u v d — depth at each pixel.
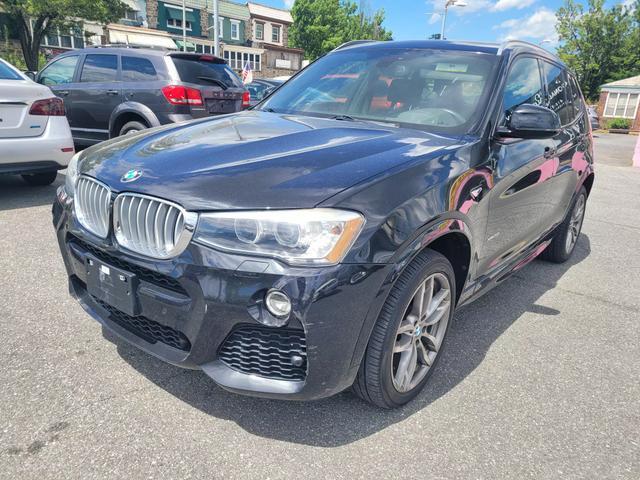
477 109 2.89
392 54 3.51
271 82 15.12
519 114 2.77
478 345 3.15
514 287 4.21
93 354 2.70
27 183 6.39
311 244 1.85
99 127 7.55
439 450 2.17
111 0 27.09
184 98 6.96
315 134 2.64
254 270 1.86
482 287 3.00
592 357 3.10
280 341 1.96
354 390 2.30
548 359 3.04
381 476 2.01
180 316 2.01
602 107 39.53
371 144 2.46
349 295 1.89
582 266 4.91
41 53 31.84
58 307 3.19
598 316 3.73
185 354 2.08
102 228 2.28
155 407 2.32
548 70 3.94
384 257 1.96
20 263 3.86
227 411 2.33
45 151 5.30
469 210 2.47
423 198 2.16
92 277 2.35
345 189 1.97
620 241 5.94
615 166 14.09
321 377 1.96
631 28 43.16
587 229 6.47
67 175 2.73
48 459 1.97
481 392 2.63
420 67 3.29
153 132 2.88
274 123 2.93
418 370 2.52
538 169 3.35
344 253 1.88
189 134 2.70
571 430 2.38
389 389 2.27
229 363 2.04
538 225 3.73
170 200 2.00
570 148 4.09
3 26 29.05
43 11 24.86
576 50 44.75
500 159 2.82
